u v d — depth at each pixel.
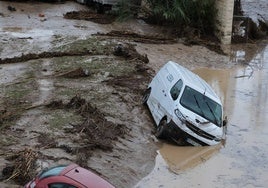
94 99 17.78
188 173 14.23
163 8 29.86
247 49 28.78
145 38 27.67
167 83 17.06
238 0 35.41
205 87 16.92
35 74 19.73
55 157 13.26
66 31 26.77
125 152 14.66
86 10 33.19
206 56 26.39
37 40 24.47
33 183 10.14
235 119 18.69
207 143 15.98
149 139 15.88
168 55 25.36
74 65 21.14
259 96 21.41
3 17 28.61
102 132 15.23
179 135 15.70
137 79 20.55
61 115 15.99
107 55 23.02
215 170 14.57
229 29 28.75
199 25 30.02
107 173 13.30
